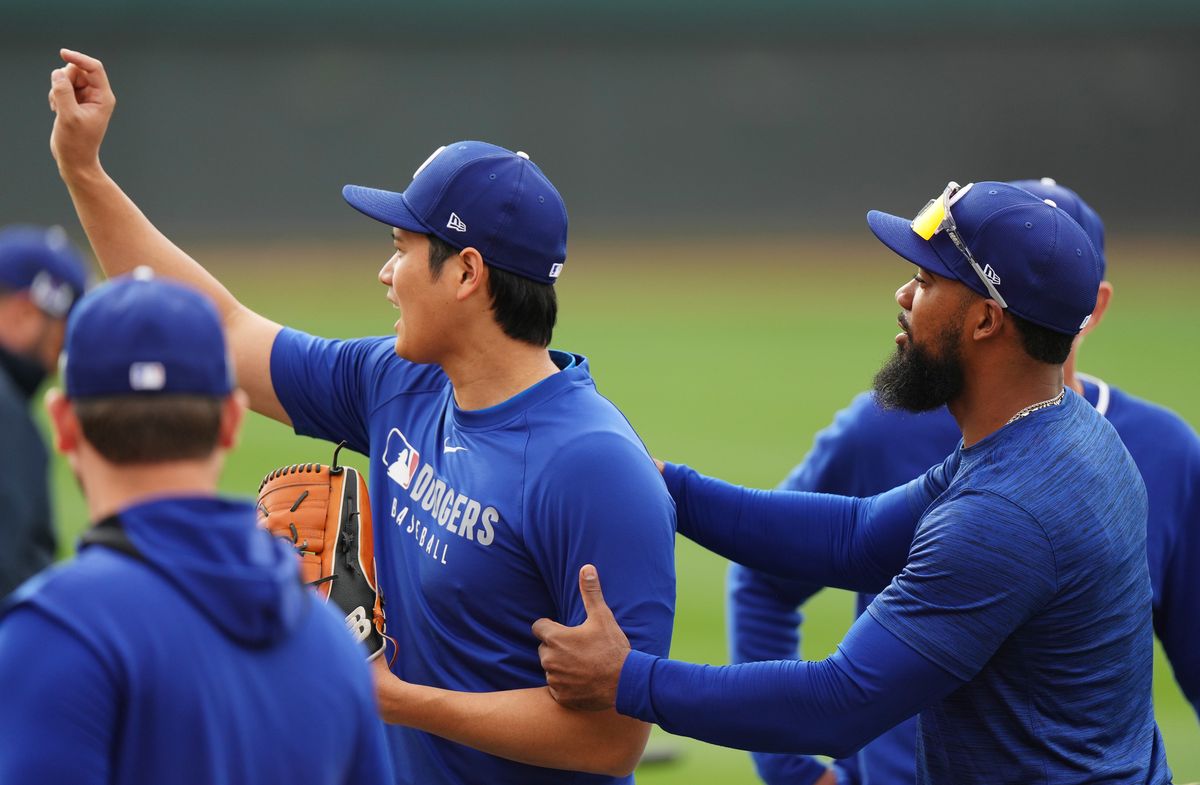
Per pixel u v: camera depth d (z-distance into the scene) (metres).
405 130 123.69
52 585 6.11
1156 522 11.23
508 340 9.65
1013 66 124.69
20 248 12.33
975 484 8.89
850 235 124.38
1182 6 122.00
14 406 12.10
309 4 120.88
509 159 9.65
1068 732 8.95
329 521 9.92
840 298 93.75
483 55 124.69
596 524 9.09
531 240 9.52
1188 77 122.75
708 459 44.91
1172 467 11.34
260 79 121.06
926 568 8.71
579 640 8.91
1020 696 8.94
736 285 99.38
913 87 125.81
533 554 9.29
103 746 5.98
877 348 73.38
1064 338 9.09
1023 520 8.62
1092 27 123.19
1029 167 125.12
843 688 8.70
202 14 119.06
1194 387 57.62
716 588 29.61
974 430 9.38
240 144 120.94
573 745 9.21
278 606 6.40
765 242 121.06
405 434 10.37
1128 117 123.62
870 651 8.73
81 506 36.34
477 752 9.62
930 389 9.46
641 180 127.06
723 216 127.31
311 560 9.76
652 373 64.88
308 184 122.12
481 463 9.52
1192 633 11.30
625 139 126.62
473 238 9.45
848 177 126.88
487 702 9.26
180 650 6.15
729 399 58.06
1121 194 124.12
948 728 9.21
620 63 126.06
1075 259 8.98
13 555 11.91
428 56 123.81
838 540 10.32
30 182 113.06
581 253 115.44
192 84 120.06
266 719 6.39
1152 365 63.62
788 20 125.75
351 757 6.89
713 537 10.58
